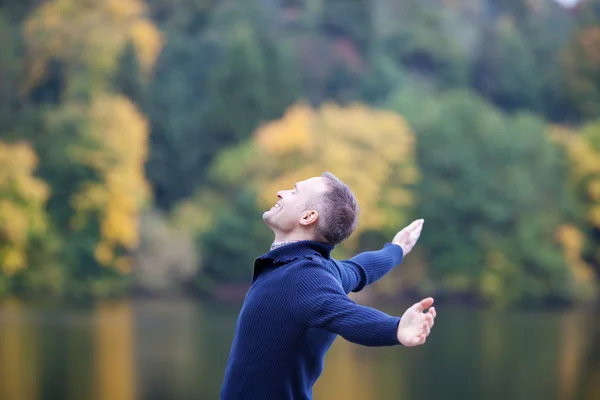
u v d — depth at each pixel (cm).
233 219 4022
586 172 4644
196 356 2498
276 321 221
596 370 2405
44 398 1792
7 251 3450
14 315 3216
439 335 3183
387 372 2330
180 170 4884
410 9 6328
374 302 4109
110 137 3972
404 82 5662
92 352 2494
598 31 5794
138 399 1841
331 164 4238
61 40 4650
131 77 4803
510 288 4234
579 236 4478
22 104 4394
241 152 4503
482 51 6078
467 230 4362
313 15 6091
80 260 3744
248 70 4975
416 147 4488
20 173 3541
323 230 239
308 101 5588
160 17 5662
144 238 3912
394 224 4294
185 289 3959
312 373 230
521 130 4547
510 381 2206
